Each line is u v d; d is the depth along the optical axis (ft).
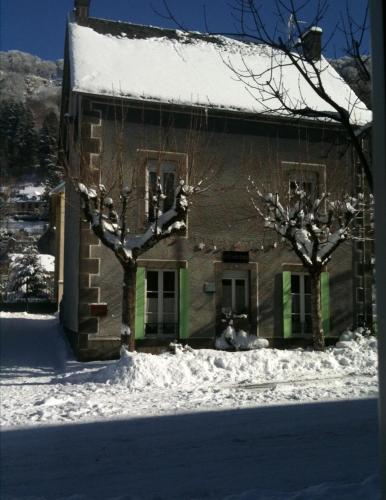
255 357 40.40
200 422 24.11
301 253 45.62
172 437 21.72
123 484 16.63
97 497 15.58
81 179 41.78
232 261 50.78
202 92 52.11
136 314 47.91
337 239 45.75
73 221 55.06
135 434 22.21
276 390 32.37
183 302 49.11
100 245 47.67
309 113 17.87
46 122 279.90
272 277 51.80
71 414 25.96
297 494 14.17
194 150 45.75
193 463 18.51
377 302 7.59
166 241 49.21
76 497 15.40
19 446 20.67
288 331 51.62
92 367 43.52
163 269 49.47
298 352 42.96
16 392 33.35
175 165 49.26
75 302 51.06
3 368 44.04
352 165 53.16
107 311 47.37
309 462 18.45
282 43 17.69
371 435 21.81
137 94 48.91
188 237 49.78
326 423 23.75
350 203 47.03
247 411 26.27
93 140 47.67
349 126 16.78
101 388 34.04
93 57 52.70
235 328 50.49
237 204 51.16
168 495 15.65
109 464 18.51
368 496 13.48
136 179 44.86
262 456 19.16
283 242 51.96
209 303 49.88
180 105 49.55
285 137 53.06
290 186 52.75
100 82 48.98
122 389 33.65
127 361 36.78
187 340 48.93
